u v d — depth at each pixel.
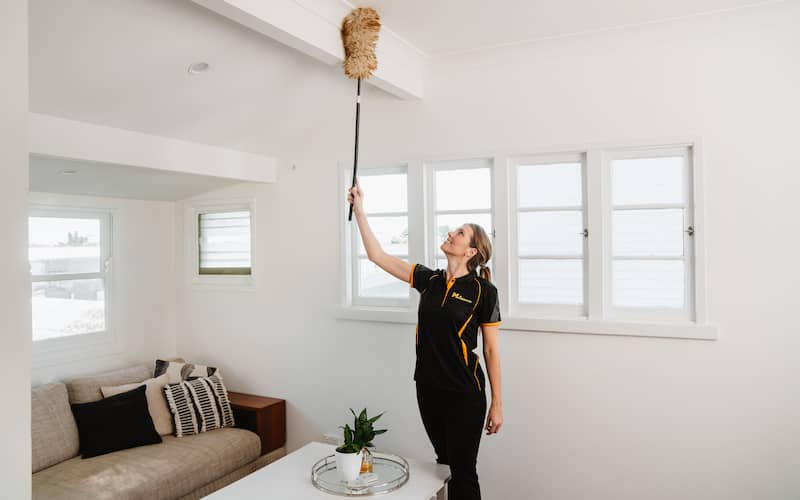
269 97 3.22
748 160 2.69
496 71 3.18
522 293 3.20
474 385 2.44
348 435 2.31
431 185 3.43
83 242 3.82
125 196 3.95
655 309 2.91
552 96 3.05
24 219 1.12
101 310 3.91
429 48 3.07
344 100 3.58
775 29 2.62
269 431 3.75
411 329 3.45
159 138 3.17
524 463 3.13
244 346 4.07
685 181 2.85
